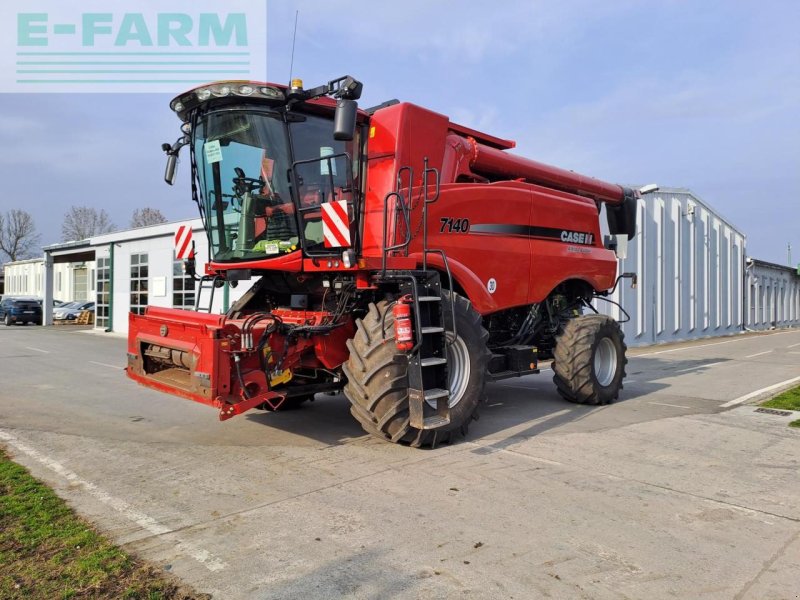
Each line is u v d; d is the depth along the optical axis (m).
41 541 3.53
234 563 3.24
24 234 74.75
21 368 12.30
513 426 6.54
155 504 4.16
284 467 5.01
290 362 5.49
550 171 8.30
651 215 20.14
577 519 3.84
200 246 18.09
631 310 18.95
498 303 7.00
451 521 3.80
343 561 3.25
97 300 25.89
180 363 5.26
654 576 3.09
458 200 6.44
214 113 5.77
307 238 5.73
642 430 6.34
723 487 4.48
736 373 11.48
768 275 34.28
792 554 3.35
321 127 5.76
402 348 4.97
